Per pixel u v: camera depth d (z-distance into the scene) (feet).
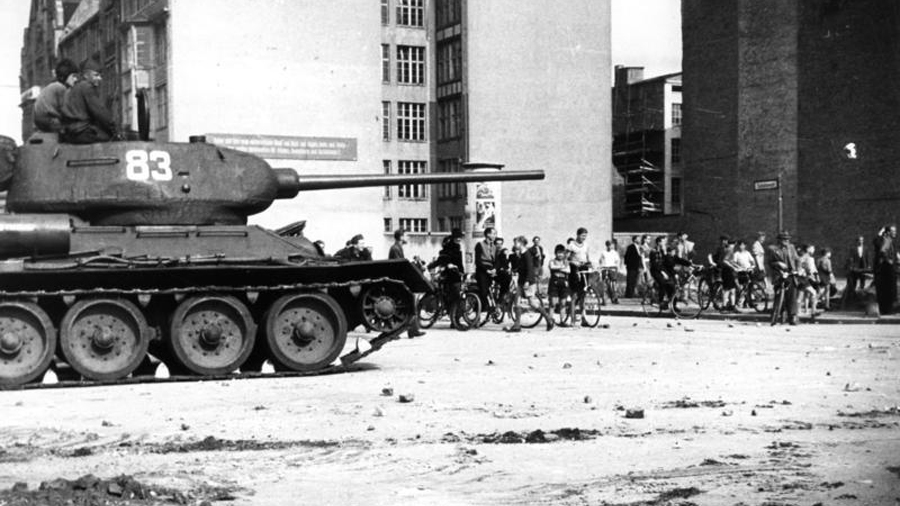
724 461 28.68
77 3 216.54
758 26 161.27
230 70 135.13
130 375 52.85
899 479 26.12
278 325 53.47
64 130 55.06
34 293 49.49
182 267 51.78
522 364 56.59
